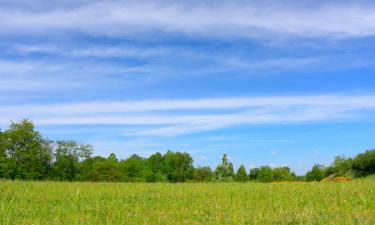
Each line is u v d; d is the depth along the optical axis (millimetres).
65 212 15023
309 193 20391
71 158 91188
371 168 70250
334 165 81812
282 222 13172
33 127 83875
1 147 80688
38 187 23500
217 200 18312
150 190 22875
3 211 14773
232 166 93000
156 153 109562
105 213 14953
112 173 97562
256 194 20359
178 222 13414
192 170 109188
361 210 15305
